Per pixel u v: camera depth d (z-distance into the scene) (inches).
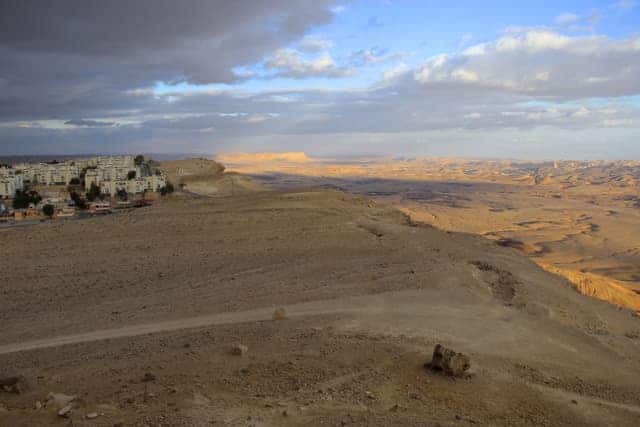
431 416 560.1
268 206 2409.0
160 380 620.1
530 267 1583.4
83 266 1593.3
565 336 969.5
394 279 1286.9
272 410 540.1
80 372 684.1
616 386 742.5
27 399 565.3
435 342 833.5
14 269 1551.4
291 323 941.2
